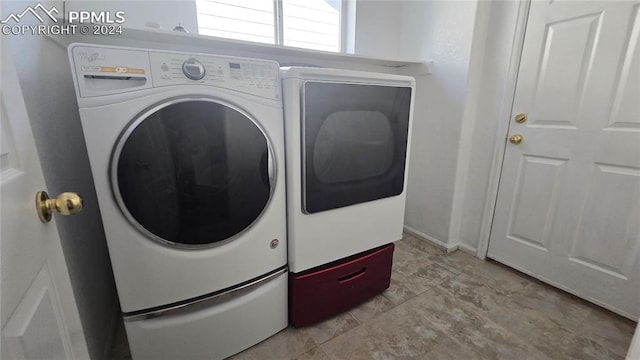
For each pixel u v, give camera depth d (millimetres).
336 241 1313
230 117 982
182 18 1562
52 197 920
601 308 1486
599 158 1428
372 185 1350
